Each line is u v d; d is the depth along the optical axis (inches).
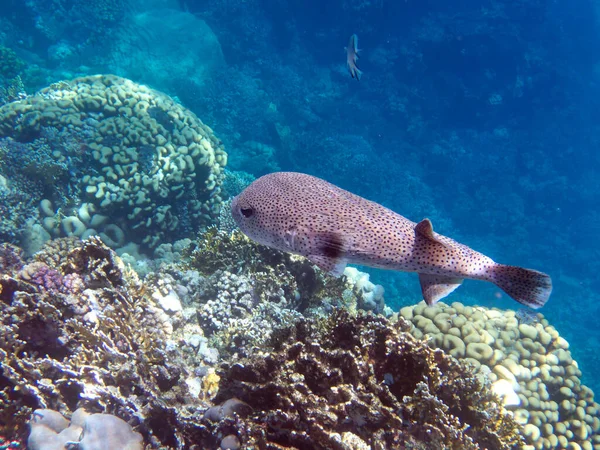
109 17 173.5
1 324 28.5
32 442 23.9
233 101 193.8
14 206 62.3
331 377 27.9
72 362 28.7
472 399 31.5
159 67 176.1
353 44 70.9
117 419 24.6
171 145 74.8
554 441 43.8
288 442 26.3
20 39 167.8
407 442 26.4
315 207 29.0
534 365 49.1
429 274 29.5
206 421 27.0
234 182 103.6
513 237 230.5
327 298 51.8
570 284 219.8
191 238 75.7
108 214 66.5
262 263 50.3
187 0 229.1
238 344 40.9
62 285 32.8
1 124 73.0
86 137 71.4
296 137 207.9
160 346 33.6
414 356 30.0
